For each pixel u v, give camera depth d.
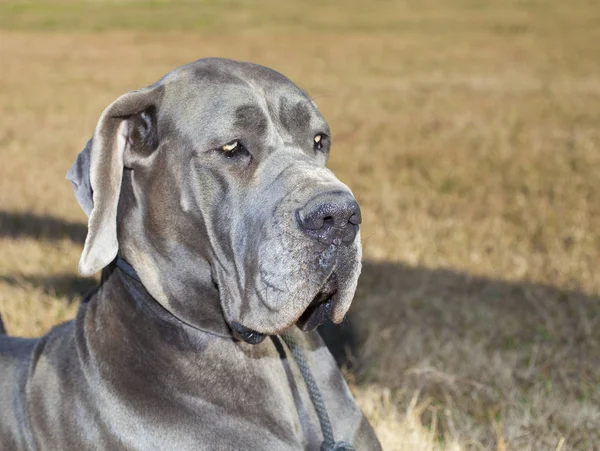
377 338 6.11
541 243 7.99
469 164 11.19
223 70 3.59
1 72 21.44
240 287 3.42
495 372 5.55
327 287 3.34
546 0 45.97
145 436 3.43
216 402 3.51
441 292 6.88
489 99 17.09
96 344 3.60
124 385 3.48
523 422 4.95
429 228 8.44
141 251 3.61
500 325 6.26
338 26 35.53
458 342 5.95
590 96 17.44
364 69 22.45
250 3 46.84
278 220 3.26
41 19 37.62
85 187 3.55
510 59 24.31
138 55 25.72
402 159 11.56
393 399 5.34
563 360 5.74
